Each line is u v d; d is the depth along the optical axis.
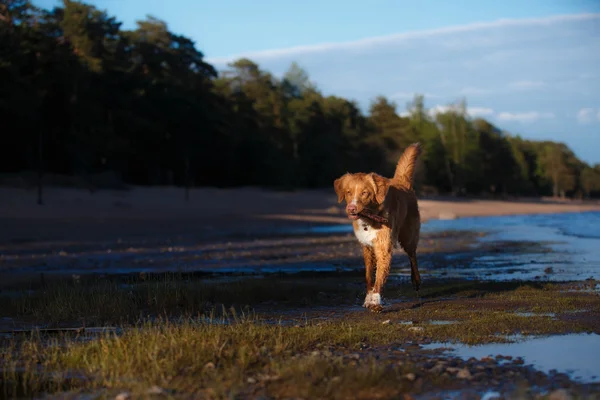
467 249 21.62
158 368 5.32
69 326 8.21
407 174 10.09
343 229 34.22
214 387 4.92
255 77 94.88
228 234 30.22
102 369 5.54
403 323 7.68
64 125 56.88
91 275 15.07
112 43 69.25
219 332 6.51
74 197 44.16
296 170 82.19
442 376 5.11
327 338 6.65
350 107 106.62
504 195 122.81
